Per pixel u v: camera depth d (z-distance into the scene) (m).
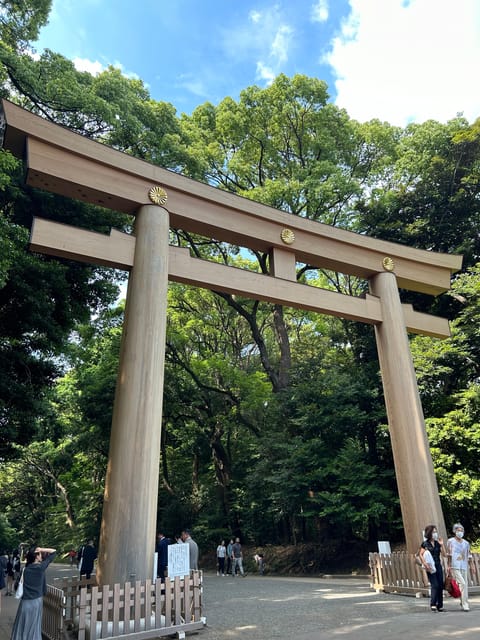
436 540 7.52
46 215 13.77
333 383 17.89
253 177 26.17
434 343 16.55
